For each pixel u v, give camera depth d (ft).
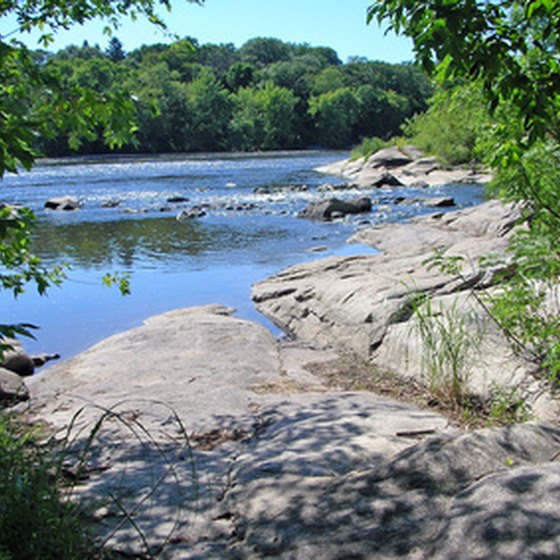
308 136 324.19
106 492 12.44
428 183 103.76
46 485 10.76
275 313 32.60
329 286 31.35
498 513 9.30
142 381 21.44
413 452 11.94
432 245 44.21
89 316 34.27
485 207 51.98
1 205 15.79
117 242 55.11
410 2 10.66
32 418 18.25
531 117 11.25
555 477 9.89
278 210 74.23
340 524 10.37
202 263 46.47
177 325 27.40
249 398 19.10
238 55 526.98
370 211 71.92
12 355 25.43
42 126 13.12
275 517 11.05
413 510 10.27
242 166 159.12
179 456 14.44
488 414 17.58
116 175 132.26
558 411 16.12
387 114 358.64
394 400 19.40
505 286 17.67
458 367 19.16
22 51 13.78
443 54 10.62
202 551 10.50
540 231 16.85
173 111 269.85
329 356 25.05
